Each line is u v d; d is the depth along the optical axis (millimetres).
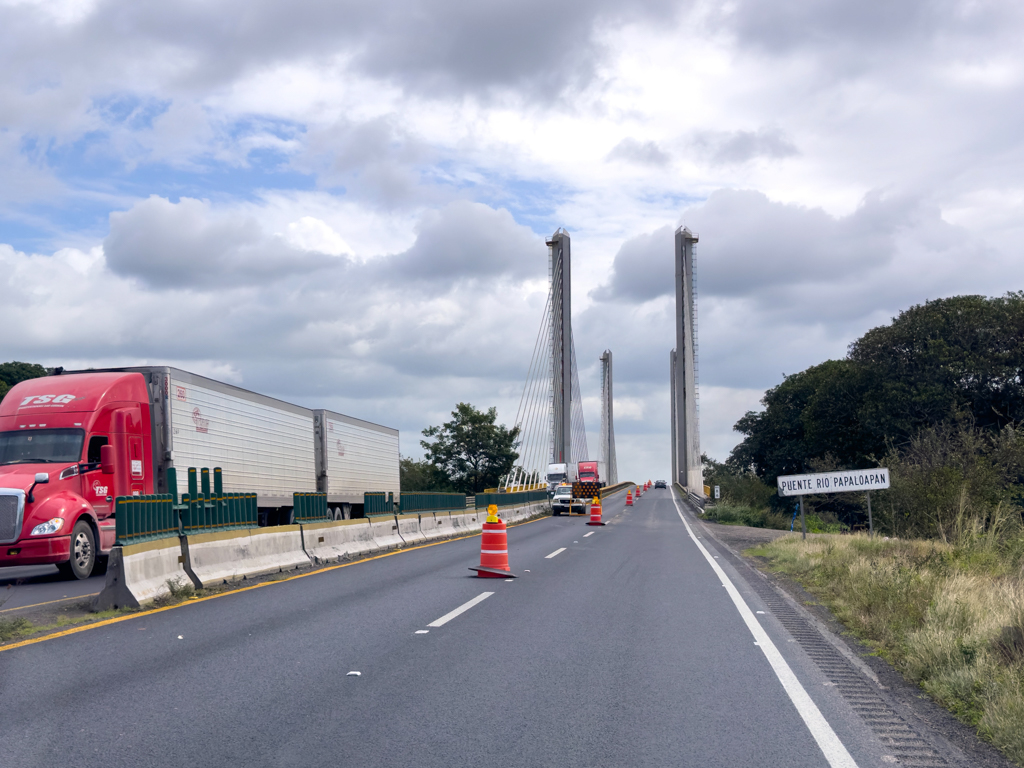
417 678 7125
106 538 17547
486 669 7504
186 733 5516
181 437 21250
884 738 5590
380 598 12148
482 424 76000
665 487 159000
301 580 14617
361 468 36781
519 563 18141
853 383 58625
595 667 7645
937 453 31969
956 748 5414
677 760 5086
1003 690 6316
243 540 15164
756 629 9797
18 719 5824
